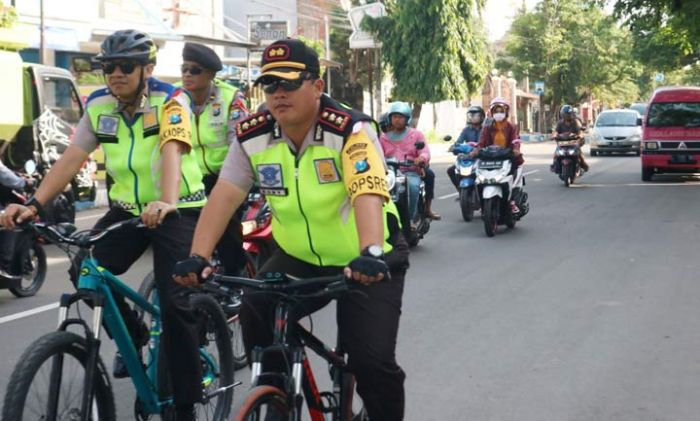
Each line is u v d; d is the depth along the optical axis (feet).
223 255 20.40
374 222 11.21
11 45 37.52
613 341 21.97
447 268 32.37
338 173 11.84
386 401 11.98
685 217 46.52
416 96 119.75
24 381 11.78
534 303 26.32
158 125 14.70
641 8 76.38
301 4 135.85
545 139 192.34
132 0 80.79
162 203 13.42
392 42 119.75
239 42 72.64
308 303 11.86
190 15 96.94
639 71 206.80
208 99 21.79
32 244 28.94
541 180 73.00
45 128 39.45
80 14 73.77
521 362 20.31
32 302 27.94
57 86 40.83
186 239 14.62
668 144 69.67
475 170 42.16
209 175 21.95
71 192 38.37
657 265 32.27
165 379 14.97
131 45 14.33
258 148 12.07
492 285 29.14
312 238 12.35
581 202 54.90
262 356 11.24
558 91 204.85
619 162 96.07
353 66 133.69
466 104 188.44
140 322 14.76
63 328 12.94
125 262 14.97
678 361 20.24
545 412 17.04
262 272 12.50
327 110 11.81
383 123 36.96
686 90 71.15
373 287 11.98
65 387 12.64
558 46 198.29
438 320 24.39
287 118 11.56
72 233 13.62
